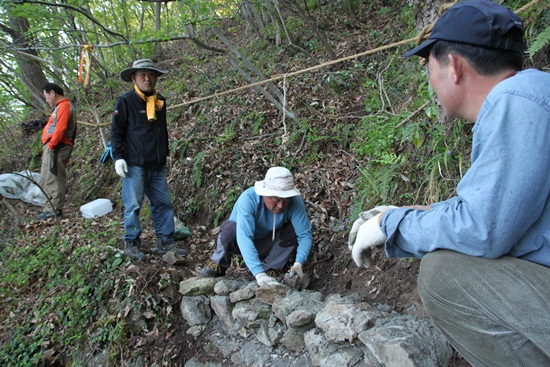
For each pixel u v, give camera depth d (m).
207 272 3.21
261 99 5.18
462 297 1.15
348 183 3.62
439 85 1.19
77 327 3.27
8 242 4.65
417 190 2.72
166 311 3.10
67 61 7.43
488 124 1.03
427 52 1.25
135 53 7.29
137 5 8.59
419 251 1.24
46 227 4.71
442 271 1.17
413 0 2.82
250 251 2.78
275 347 2.48
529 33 2.25
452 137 2.49
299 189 3.83
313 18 6.04
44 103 7.99
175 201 4.69
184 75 7.00
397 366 1.77
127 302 3.14
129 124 3.42
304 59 5.74
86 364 3.07
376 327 2.02
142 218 4.73
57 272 3.80
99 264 3.59
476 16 1.08
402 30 4.99
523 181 0.95
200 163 4.64
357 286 2.68
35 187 5.69
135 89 3.42
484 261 1.11
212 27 3.86
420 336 1.88
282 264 2.95
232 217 3.04
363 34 5.81
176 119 5.80
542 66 2.25
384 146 2.97
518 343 1.09
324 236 3.28
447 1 2.44
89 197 5.78
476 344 1.18
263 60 6.12
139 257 3.55
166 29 3.74
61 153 4.81
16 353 3.33
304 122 4.46
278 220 2.91
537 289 1.03
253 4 6.10
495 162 0.99
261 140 4.70
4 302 3.88
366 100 3.89
